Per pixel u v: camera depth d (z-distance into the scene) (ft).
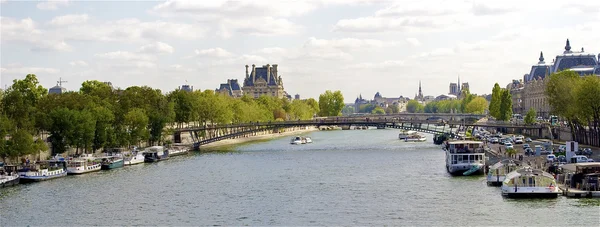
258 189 604.08
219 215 492.95
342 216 482.28
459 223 451.12
